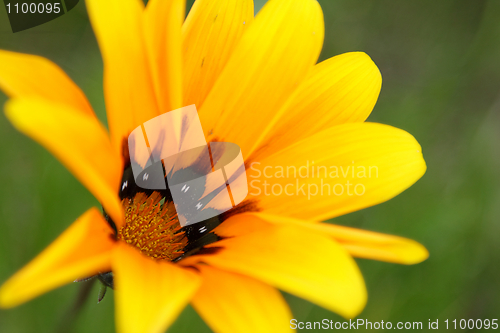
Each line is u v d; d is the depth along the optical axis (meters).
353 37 0.45
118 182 0.25
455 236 0.39
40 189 0.33
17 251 0.33
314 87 0.27
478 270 0.39
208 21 0.26
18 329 0.32
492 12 0.42
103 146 0.24
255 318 0.24
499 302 0.39
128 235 0.26
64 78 0.24
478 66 0.44
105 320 0.33
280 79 0.26
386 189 0.26
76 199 0.33
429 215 0.39
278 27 0.26
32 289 0.22
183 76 0.26
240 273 0.24
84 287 0.27
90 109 0.24
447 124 0.44
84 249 0.23
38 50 0.35
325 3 0.43
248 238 0.25
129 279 0.23
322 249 0.24
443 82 0.44
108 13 0.24
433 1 0.46
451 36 0.47
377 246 0.24
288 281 0.23
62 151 0.22
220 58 0.26
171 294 0.23
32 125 0.22
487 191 0.41
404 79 0.46
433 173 0.42
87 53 0.36
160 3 0.25
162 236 0.26
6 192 0.33
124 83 0.25
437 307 0.37
